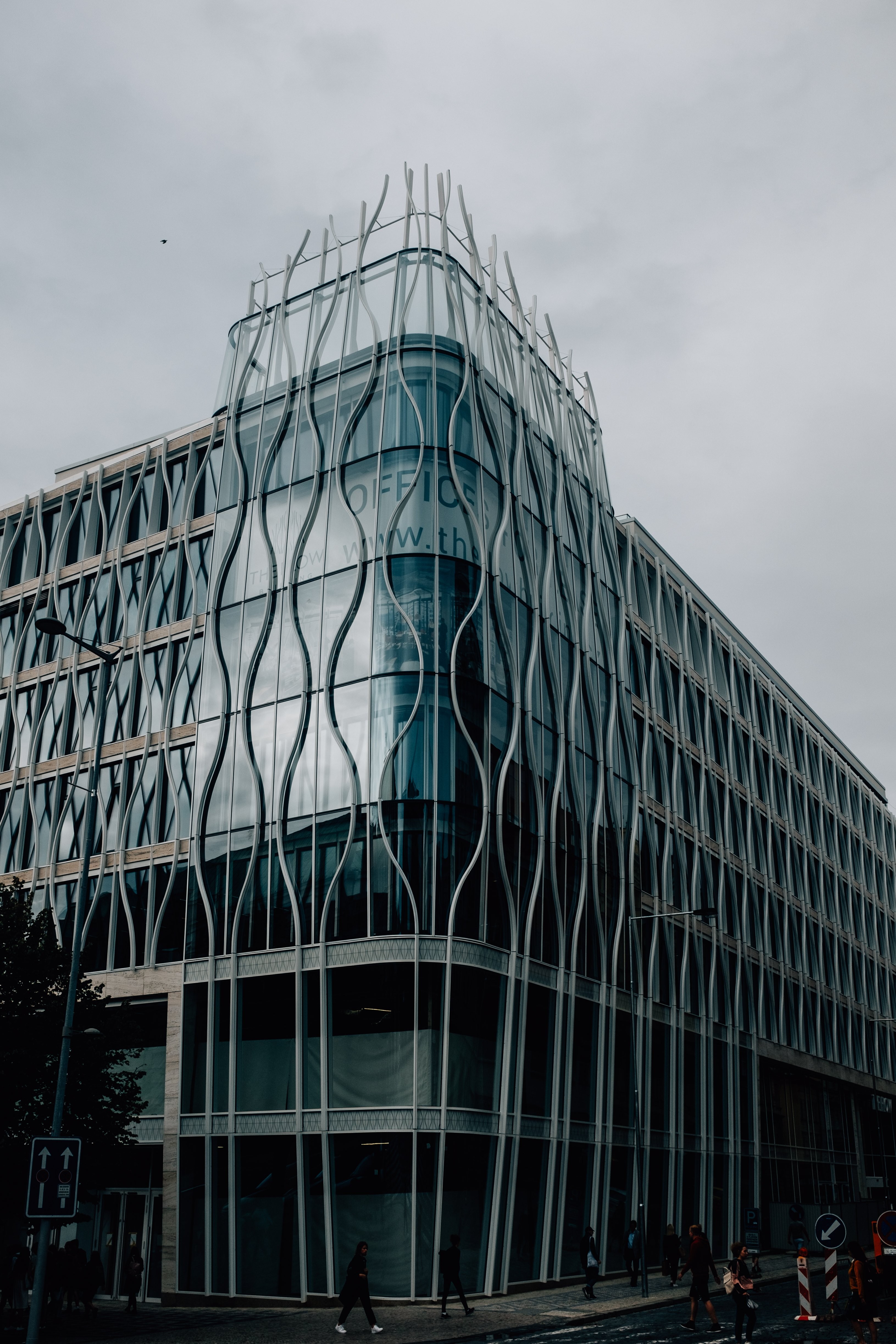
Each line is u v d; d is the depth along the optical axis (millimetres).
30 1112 28109
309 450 38719
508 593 37562
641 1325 25375
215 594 39375
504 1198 32719
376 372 38031
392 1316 27484
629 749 45094
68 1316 29203
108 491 45562
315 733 35125
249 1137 33094
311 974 33188
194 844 36844
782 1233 52969
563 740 39406
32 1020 28312
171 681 40000
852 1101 72812
